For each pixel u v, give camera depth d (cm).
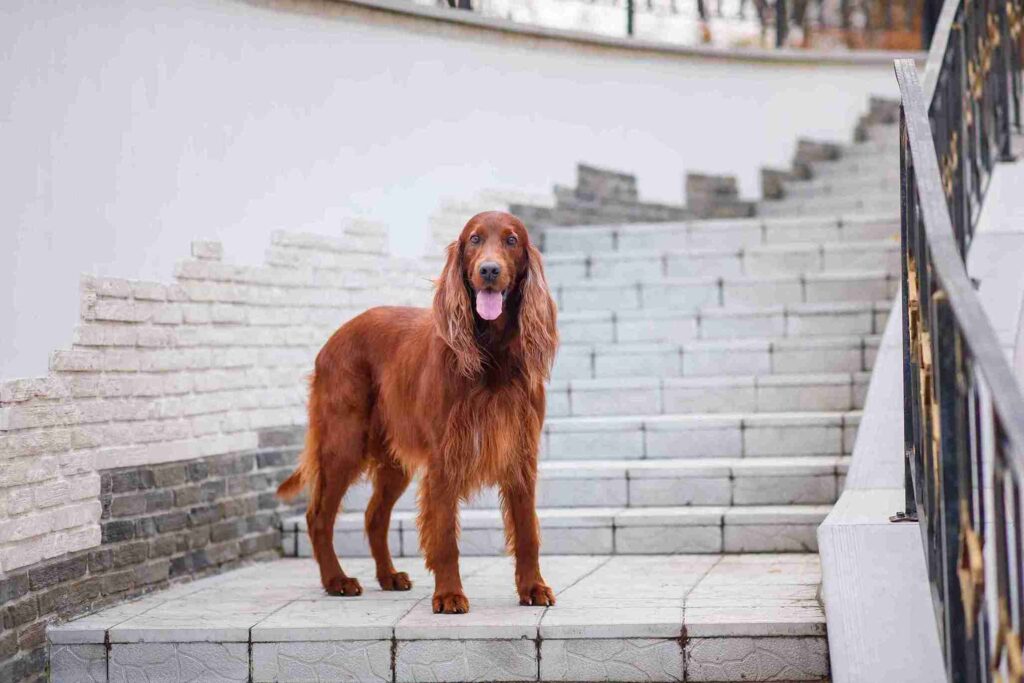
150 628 366
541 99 710
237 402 496
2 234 372
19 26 386
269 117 524
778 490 488
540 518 480
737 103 823
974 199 445
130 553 423
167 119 462
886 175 811
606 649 346
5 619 351
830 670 333
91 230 415
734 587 398
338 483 426
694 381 561
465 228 371
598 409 571
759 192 830
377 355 423
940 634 286
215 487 477
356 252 571
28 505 370
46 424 382
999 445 231
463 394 372
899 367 447
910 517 339
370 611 382
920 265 317
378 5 589
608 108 754
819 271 646
